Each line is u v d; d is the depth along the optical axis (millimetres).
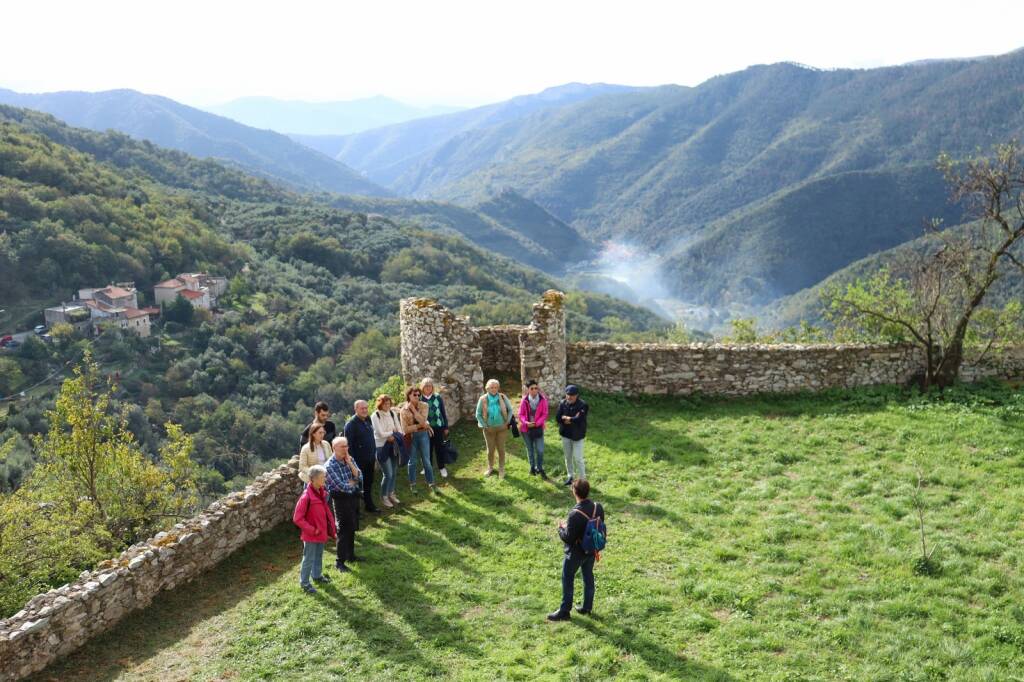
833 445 14617
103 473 26125
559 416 13039
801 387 17922
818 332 25531
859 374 17875
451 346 16531
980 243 17312
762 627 8695
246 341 109438
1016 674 7617
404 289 150125
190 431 84000
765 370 17938
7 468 51219
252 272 140625
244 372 101500
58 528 20938
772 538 10836
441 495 13125
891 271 21406
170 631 9359
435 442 13500
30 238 110250
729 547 10688
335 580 10219
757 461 14047
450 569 10406
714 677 7785
